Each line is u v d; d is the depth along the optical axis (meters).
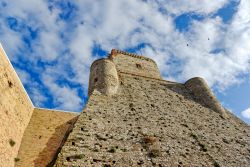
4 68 14.50
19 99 16.67
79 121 12.30
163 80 22.92
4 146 14.04
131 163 10.30
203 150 12.67
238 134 15.55
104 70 18.95
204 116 17.02
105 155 10.41
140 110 15.41
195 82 21.73
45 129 18.25
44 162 15.58
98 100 15.12
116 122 13.19
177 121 15.21
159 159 11.01
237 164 12.15
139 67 27.36
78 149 10.37
